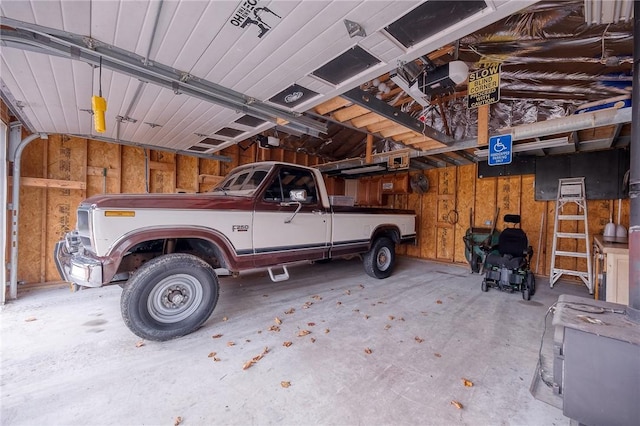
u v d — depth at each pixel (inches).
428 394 76.1
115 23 72.6
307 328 117.0
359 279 202.1
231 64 93.3
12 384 77.1
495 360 94.3
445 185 284.4
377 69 96.3
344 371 86.4
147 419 65.4
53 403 70.1
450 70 110.1
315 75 100.9
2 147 140.4
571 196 199.6
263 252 130.2
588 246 184.1
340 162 273.6
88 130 162.7
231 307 139.9
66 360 89.7
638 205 53.7
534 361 93.9
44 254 173.6
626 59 127.0
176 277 105.8
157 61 91.2
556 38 119.3
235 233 120.3
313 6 66.1
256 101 123.6
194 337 107.1
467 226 267.4
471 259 233.0
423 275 220.5
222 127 157.4
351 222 176.6
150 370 85.0
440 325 123.2
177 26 73.9
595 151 198.2
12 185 153.3
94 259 95.4
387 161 236.7
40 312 130.2
